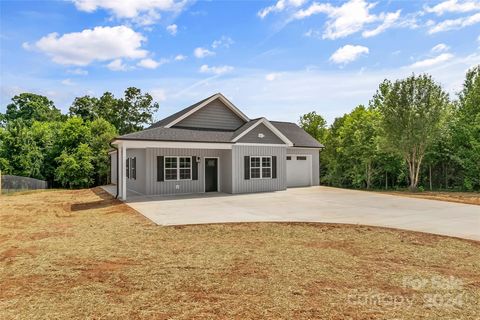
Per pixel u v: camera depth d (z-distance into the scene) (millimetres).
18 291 4133
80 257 5656
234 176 16594
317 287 4156
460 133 19234
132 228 8219
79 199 15555
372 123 22375
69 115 40969
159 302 3734
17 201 14969
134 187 18062
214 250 6051
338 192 17438
